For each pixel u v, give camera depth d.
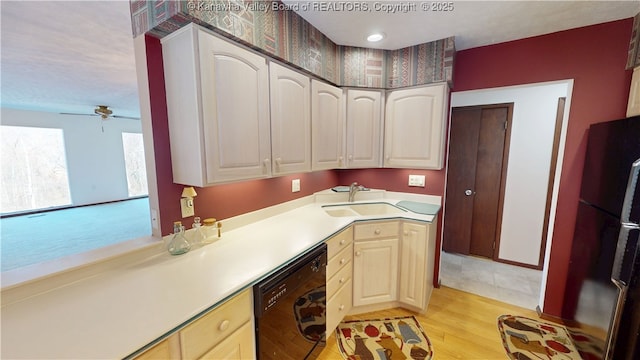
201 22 1.16
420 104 2.26
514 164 3.09
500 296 2.50
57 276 1.06
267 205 2.10
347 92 2.29
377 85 2.35
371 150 2.43
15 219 5.50
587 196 1.81
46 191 6.22
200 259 1.33
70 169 6.49
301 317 1.49
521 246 3.13
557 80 2.00
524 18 1.77
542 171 2.95
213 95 1.25
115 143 7.28
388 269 2.20
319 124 2.05
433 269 2.59
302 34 1.78
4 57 2.50
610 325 1.34
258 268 1.23
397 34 2.03
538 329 2.03
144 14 1.23
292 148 1.77
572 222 2.03
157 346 0.83
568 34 1.93
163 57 1.32
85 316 0.88
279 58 1.61
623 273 1.25
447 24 1.86
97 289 1.06
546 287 2.17
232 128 1.35
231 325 1.07
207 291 1.03
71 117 6.45
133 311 0.91
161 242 1.39
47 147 6.18
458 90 2.37
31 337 0.79
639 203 1.20
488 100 3.16
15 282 0.97
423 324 2.09
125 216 5.73
